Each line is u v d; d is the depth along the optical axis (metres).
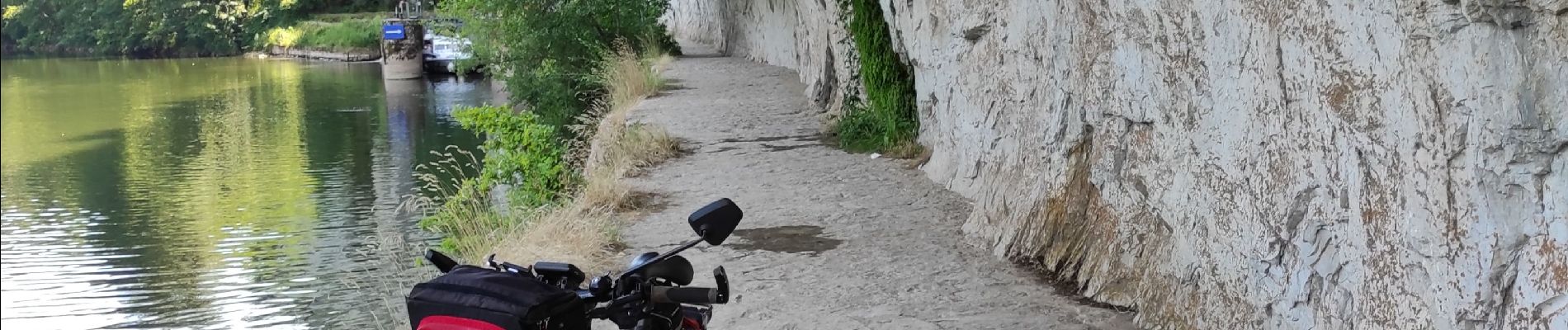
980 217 7.56
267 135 31.70
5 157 29.89
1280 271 4.46
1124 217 5.85
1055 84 6.68
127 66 65.38
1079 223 6.32
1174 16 5.05
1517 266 3.27
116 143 32.03
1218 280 4.92
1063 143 6.53
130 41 75.38
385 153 27.03
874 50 11.88
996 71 8.20
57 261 17.16
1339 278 4.14
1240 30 4.52
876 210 8.48
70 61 71.38
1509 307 3.32
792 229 7.93
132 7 74.56
